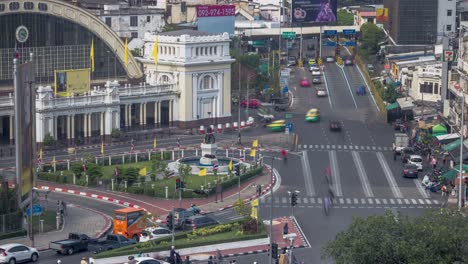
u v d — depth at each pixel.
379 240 198.38
